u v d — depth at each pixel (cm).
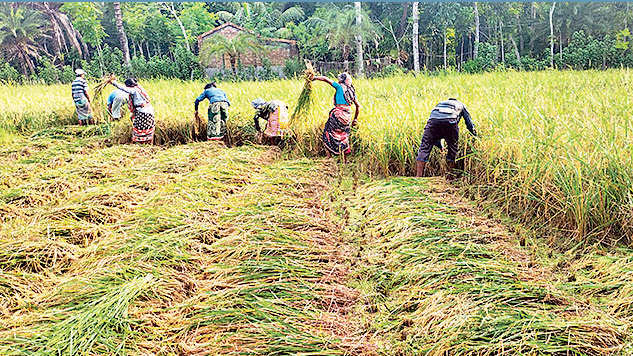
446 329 335
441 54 4034
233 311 356
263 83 1538
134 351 324
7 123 1091
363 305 386
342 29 3089
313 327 347
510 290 376
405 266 431
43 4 4541
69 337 324
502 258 435
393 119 748
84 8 3634
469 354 313
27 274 416
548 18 4112
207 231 502
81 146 912
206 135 984
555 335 323
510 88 1139
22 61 3959
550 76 1396
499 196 587
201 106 1047
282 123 871
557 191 514
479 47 3638
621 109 699
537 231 505
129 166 752
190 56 3169
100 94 1098
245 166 741
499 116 686
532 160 561
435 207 546
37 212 553
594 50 2825
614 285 384
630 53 2897
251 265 427
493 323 335
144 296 380
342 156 784
